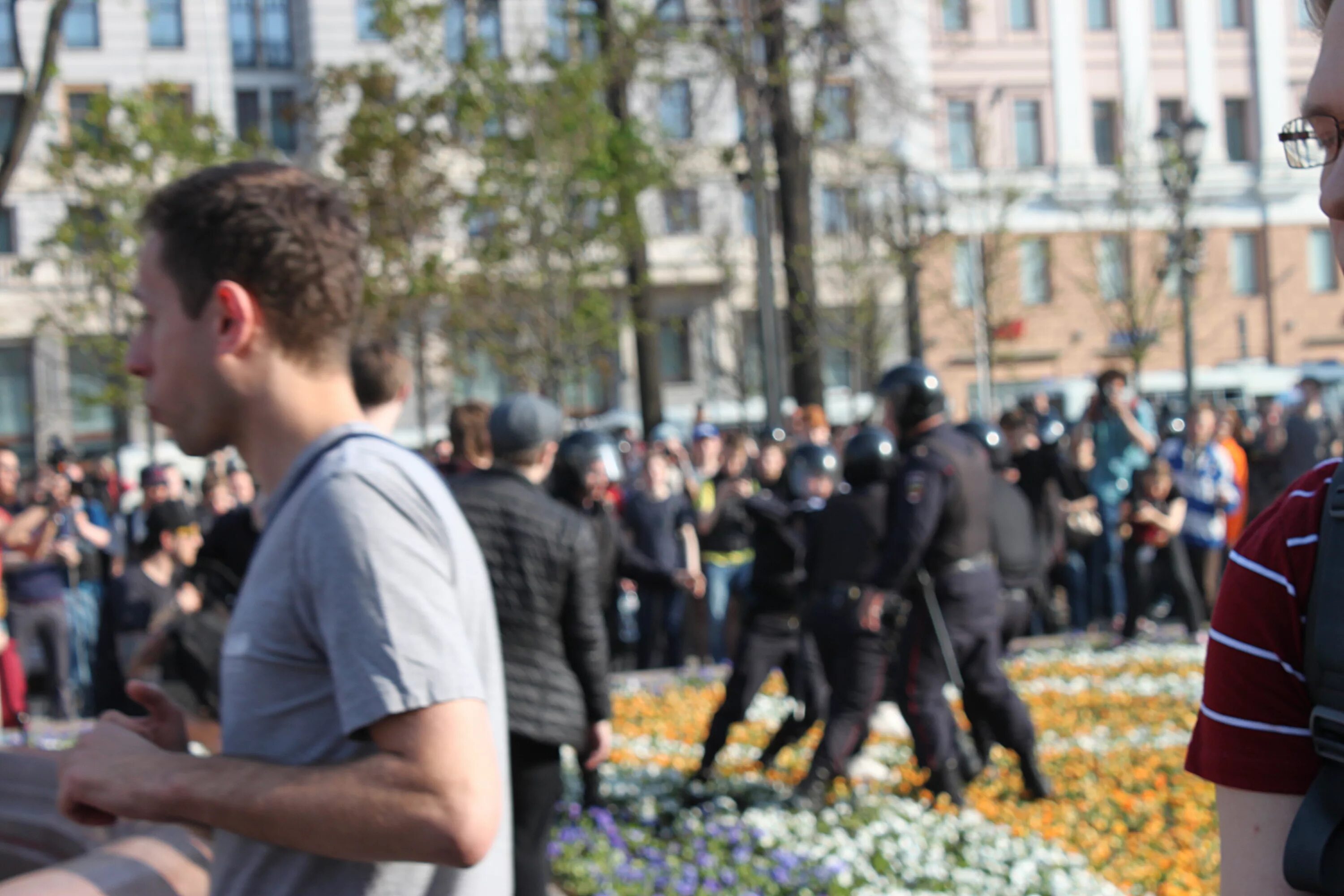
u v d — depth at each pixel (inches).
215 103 1362.0
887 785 289.6
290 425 74.3
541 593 175.0
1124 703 389.4
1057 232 1482.5
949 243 1254.9
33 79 417.1
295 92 1412.4
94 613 469.7
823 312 1101.7
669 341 1409.9
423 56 794.8
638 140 772.6
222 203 73.9
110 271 828.0
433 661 67.1
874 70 783.1
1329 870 53.9
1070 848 243.3
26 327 1272.1
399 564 68.4
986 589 259.8
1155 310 1352.1
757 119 698.8
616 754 339.0
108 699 280.8
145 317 76.9
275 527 71.5
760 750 340.2
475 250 790.5
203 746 110.7
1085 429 523.5
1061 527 498.3
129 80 1336.1
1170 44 1544.0
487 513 176.4
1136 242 1418.6
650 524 473.1
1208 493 478.9
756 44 756.6
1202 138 695.1
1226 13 1562.5
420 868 69.9
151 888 70.2
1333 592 55.1
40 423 1311.5
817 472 291.4
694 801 284.8
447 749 65.9
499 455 185.8
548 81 774.5
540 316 780.6
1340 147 54.9
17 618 416.5
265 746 70.4
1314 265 1576.0
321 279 74.5
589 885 225.3
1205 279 1524.4
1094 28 1528.1
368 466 70.9
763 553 292.0
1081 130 1509.6
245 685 71.1
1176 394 1225.4
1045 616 519.8
